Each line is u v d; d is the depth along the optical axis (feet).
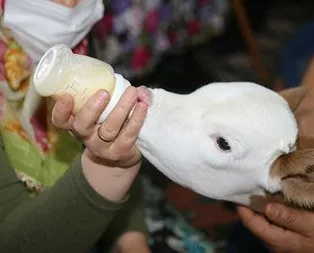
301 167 2.94
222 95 3.05
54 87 2.72
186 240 5.05
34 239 3.12
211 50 9.04
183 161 3.03
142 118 2.82
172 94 3.06
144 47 6.67
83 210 3.05
